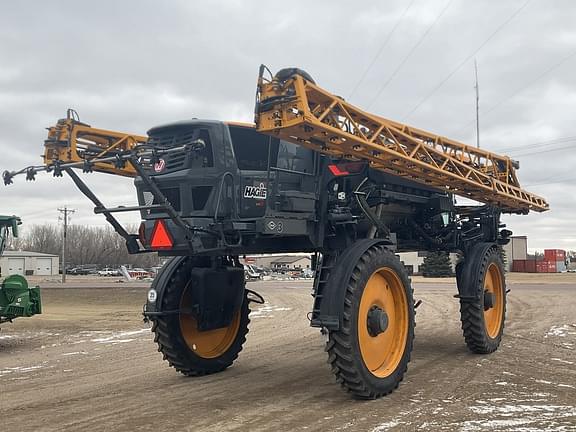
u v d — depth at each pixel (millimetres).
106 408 5953
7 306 12352
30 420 5555
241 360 8828
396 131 7129
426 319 14266
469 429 4898
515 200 9812
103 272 85812
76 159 7555
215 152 6496
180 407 5895
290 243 7422
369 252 6262
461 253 9703
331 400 6059
